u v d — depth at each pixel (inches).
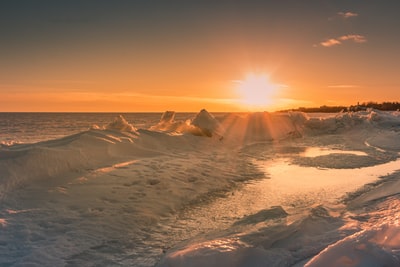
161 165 366.6
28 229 191.6
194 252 147.3
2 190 241.8
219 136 648.4
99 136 413.1
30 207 223.6
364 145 642.8
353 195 286.5
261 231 176.7
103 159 357.7
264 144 660.1
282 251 155.9
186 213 240.7
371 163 449.1
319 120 878.4
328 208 233.5
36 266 155.8
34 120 3474.4
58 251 171.3
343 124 879.1
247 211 245.8
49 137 1212.5
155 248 181.3
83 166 322.3
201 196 282.4
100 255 171.3
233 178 350.3
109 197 253.6
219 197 282.8
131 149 420.2
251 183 333.7
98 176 299.7
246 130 752.3
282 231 176.7
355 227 180.1
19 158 280.8
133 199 254.2
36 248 171.8
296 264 146.5
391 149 575.8
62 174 294.2
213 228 211.0
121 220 215.6
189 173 343.9
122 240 190.1
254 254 149.3
